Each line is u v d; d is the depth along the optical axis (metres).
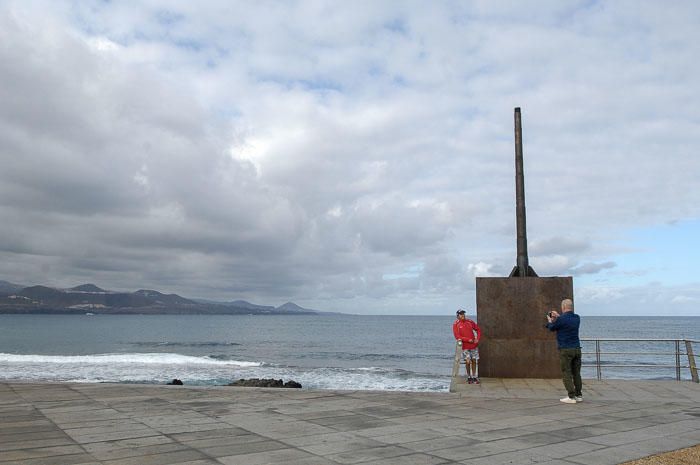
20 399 10.00
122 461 5.59
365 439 6.66
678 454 5.96
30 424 7.61
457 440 6.62
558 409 9.00
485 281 12.88
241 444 6.39
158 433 7.01
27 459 5.66
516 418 8.14
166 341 80.12
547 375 12.49
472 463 5.57
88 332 107.38
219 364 40.72
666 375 35.53
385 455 5.88
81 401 9.77
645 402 9.76
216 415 8.36
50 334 98.31
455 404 9.48
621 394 10.74
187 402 9.66
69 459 5.66
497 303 12.79
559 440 6.64
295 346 71.38
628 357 53.22
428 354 57.72
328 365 43.69
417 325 167.88
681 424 7.69
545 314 12.58
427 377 33.41
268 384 26.44
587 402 9.75
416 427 7.43
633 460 5.72
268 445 6.34
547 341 12.54
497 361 12.64
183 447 6.23
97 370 33.78
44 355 49.44
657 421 7.92
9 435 6.88
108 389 11.37
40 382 12.42
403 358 52.50
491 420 7.97
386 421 7.88
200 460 5.64
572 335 9.77
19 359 41.62
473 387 11.40
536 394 10.59
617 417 8.25
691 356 12.70
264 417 8.20
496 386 11.54
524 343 12.60
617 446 6.32
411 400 9.93
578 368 9.80
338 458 5.74
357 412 8.66
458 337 12.16
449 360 50.06
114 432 7.07
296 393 10.76
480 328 12.77
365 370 38.16
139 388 11.51
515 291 12.74
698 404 9.55
